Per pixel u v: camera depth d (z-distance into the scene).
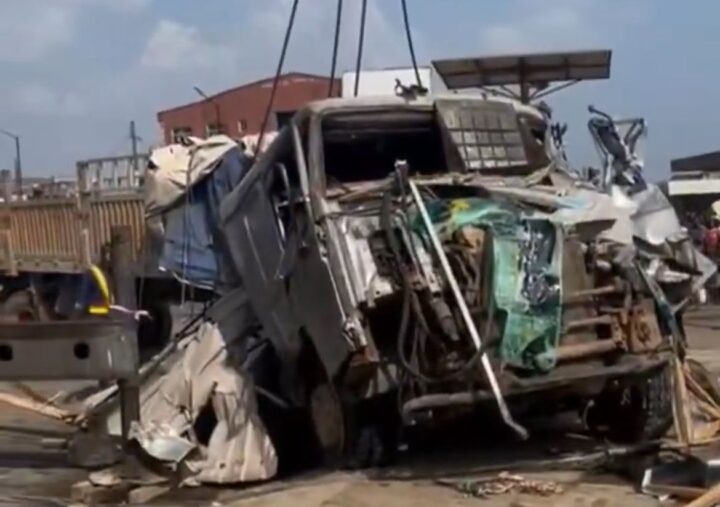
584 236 8.92
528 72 21.88
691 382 9.76
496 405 8.73
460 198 9.29
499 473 8.99
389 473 9.17
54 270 21.30
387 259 8.90
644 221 9.41
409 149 10.71
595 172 10.67
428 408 8.55
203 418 10.00
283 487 9.11
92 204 20.14
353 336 8.73
